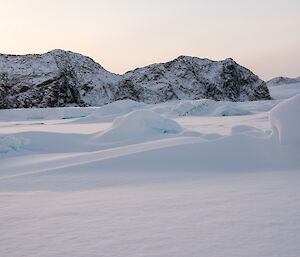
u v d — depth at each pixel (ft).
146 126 38.24
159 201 10.62
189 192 12.05
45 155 31.48
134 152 22.71
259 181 13.89
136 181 15.97
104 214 9.29
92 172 19.07
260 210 8.83
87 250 6.57
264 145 20.26
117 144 34.96
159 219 8.47
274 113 21.67
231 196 10.87
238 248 6.23
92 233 7.63
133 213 9.23
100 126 74.43
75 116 146.72
